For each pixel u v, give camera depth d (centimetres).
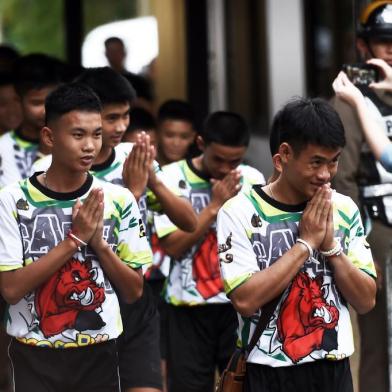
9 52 1662
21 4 2997
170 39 1970
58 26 2862
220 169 989
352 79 960
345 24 1683
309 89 1933
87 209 732
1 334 1170
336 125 694
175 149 1219
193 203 999
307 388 724
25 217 751
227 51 2339
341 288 718
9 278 744
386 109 955
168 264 1102
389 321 974
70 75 1170
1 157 1070
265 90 2094
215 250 981
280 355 716
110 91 880
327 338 718
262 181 1003
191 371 1000
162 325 1048
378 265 964
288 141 702
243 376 731
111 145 892
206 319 993
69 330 755
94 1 2262
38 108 1055
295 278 718
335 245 708
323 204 702
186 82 1912
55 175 755
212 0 2231
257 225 724
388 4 980
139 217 782
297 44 1942
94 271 755
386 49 974
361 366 997
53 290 750
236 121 987
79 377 770
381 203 962
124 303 901
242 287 711
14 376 780
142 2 2253
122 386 909
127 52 2012
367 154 964
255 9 2233
